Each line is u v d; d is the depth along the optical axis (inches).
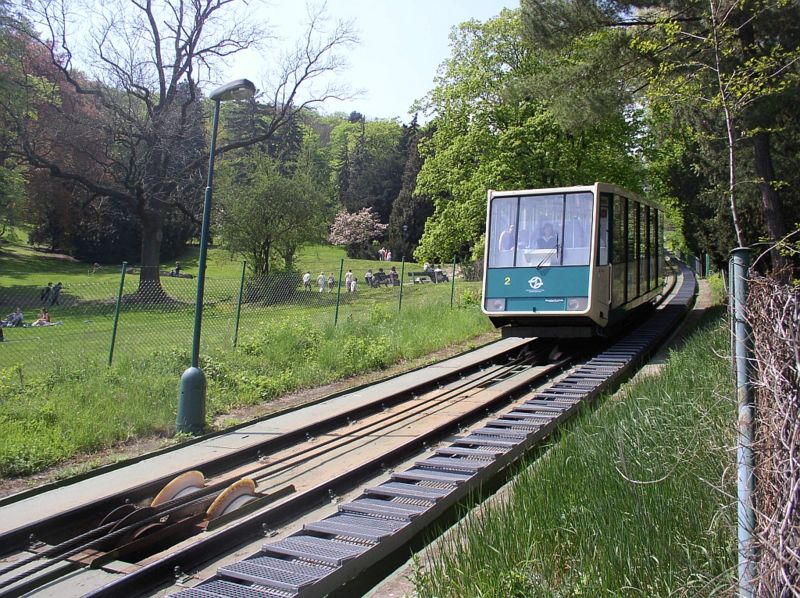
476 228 1194.6
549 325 610.9
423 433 372.5
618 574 166.7
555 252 594.2
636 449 251.6
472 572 180.1
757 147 613.6
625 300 670.5
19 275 1800.0
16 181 1765.5
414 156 2930.6
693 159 949.2
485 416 438.9
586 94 699.4
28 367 507.5
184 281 1498.5
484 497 288.7
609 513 199.0
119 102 1397.6
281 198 1558.8
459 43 1198.9
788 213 726.5
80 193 2041.1
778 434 119.5
